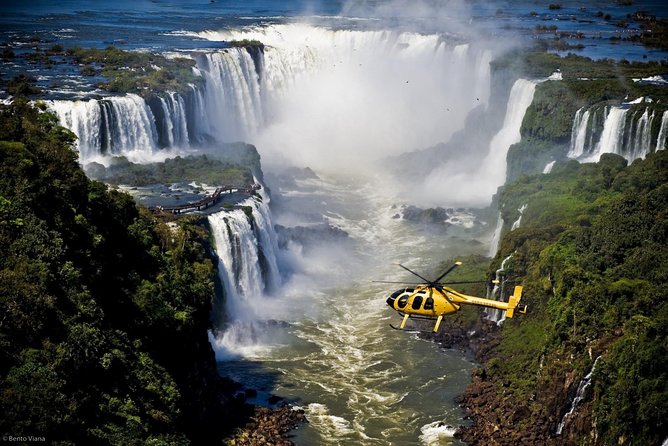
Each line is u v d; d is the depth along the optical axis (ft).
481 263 338.75
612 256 271.08
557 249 284.20
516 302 193.36
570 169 358.23
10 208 223.92
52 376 194.49
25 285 204.85
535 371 258.16
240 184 359.87
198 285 258.78
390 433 245.24
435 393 265.34
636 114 370.94
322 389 266.98
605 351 234.38
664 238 274.77
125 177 356.79
